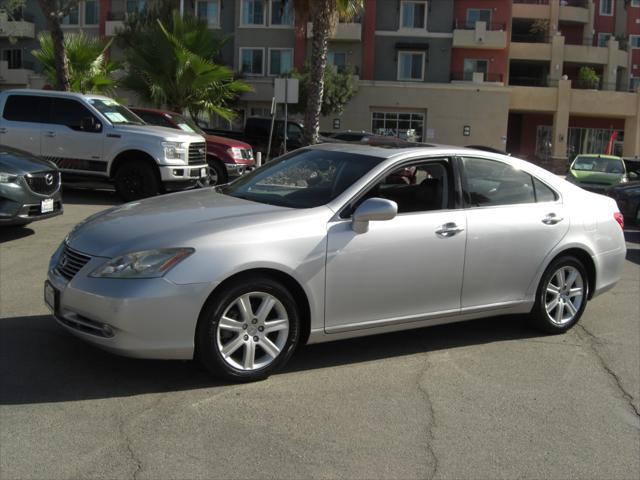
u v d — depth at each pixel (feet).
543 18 149.69
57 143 41.14
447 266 16.34
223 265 13.48
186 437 12.06
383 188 15.97
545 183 18.66
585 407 14.38
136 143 40.42
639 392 15.37
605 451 12.47
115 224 14.62
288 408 13.48
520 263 17.61
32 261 24.85
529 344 18.28
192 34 66.23
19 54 140.36
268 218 14.48
